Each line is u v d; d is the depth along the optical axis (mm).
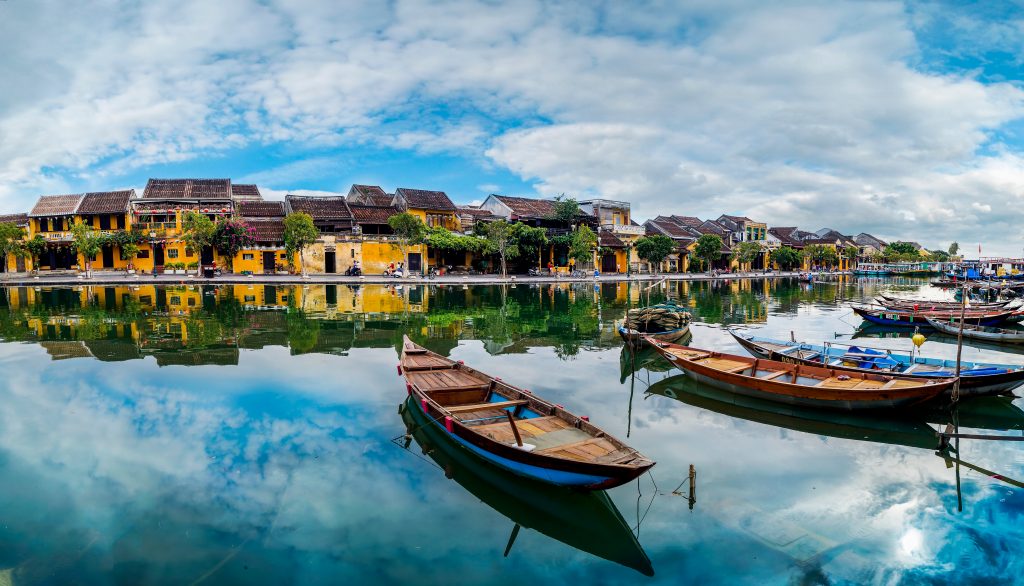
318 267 51938
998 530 7520
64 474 8844
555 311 29531
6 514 7691
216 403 12250
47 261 55125
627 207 71125
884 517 7848
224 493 8328
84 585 6336
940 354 20141
